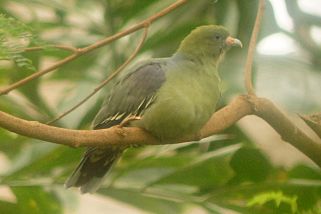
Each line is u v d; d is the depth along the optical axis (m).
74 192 12.04
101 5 14.22
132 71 10.77
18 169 11.73
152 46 13.72
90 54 13.88
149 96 10.34
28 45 9.56
